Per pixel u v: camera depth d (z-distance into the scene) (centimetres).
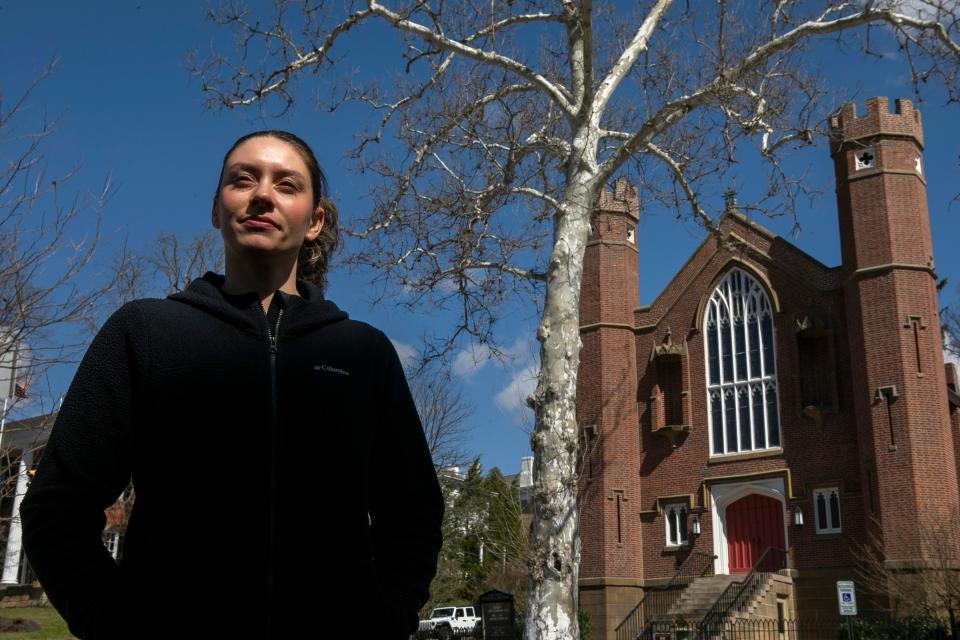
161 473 190
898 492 2944
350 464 205
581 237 1569
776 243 3459
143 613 175
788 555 3183
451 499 3678
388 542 223
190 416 192
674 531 3450
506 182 1820
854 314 3189
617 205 3706
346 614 190
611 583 3353
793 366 3325
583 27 1517
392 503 227
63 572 176
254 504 189
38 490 183
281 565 187
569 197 1582
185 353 197
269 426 197
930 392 3027
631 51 1636
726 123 1677
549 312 1531
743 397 3447
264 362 204
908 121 3269
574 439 1477
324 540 194
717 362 3522
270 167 230
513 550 3325
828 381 3256
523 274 1856
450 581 3866
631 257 3766
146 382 194
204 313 208
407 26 1562
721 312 3553
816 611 3083
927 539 2819
